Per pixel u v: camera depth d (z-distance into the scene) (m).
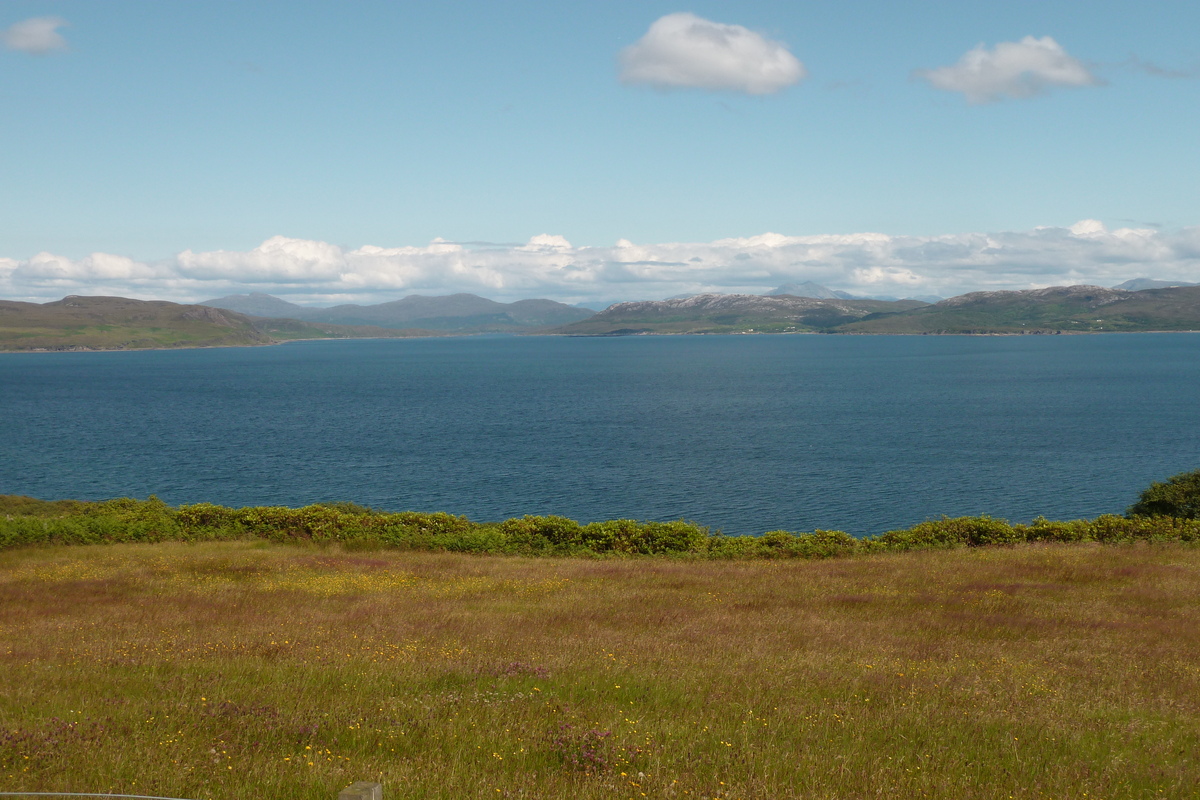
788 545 38.50
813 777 9.79
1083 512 67.38
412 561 35.12
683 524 40.41
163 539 41.53
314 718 11.73
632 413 147.25
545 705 12.95
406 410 158.25
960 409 146.62
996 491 75.75
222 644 18.06
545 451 102.94
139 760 9.71
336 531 41.38
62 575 30.73
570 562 35.59
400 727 11.34
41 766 9.45
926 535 40.34
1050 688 15.08
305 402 177.75
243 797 8.60
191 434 123.75
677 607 24.03
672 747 10.89
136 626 20.59
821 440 109.75
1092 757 11.17
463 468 91.31
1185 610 23.56
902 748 11.16
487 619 21.61
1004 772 10.28
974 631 20.66
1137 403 152.38
